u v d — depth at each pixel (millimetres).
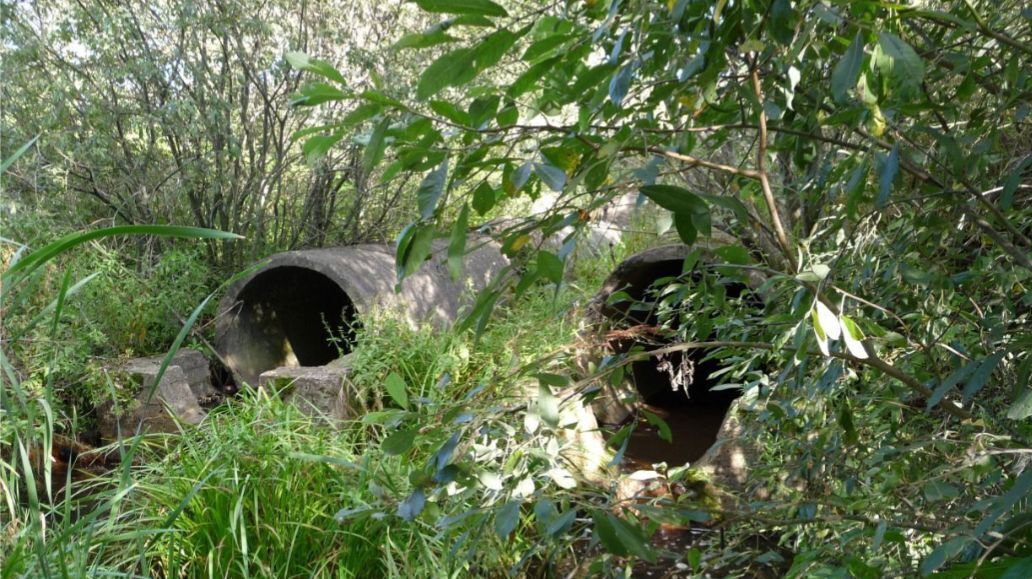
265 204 9727
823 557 1932
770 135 2320
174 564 3609
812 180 2254
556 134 1544
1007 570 1036
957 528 1577
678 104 1931
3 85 8273
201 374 7852
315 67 1271
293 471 4008
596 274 8984
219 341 8219
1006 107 1773
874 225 2164
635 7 1511
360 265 7641
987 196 1999
